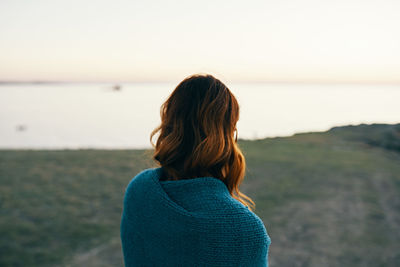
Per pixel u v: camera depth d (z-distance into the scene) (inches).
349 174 447.8
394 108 4276.6
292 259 198.7
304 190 363.6
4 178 374.9
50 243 211.3
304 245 218.7
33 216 258.8
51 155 533.6
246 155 587.5
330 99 7111.2
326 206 305.7
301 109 3863.2
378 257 201.2
